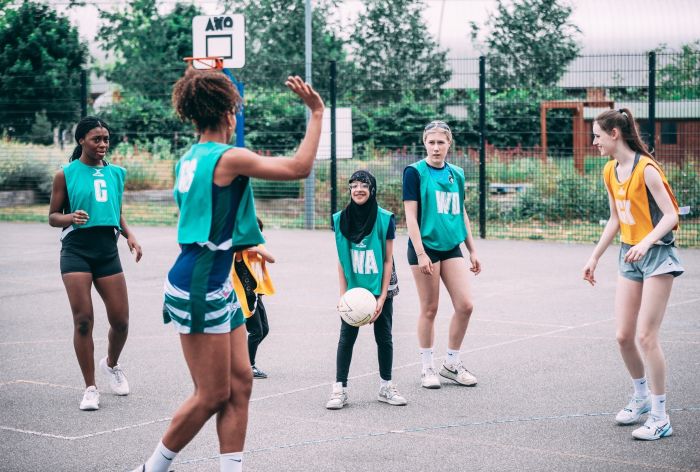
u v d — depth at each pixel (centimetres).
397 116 2064
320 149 1800
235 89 446
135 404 652
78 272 638
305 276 1249
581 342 838
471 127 2084
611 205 600
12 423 605
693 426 582
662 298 561
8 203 2272
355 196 638
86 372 640
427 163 693
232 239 433
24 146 2350
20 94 2573
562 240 1664
